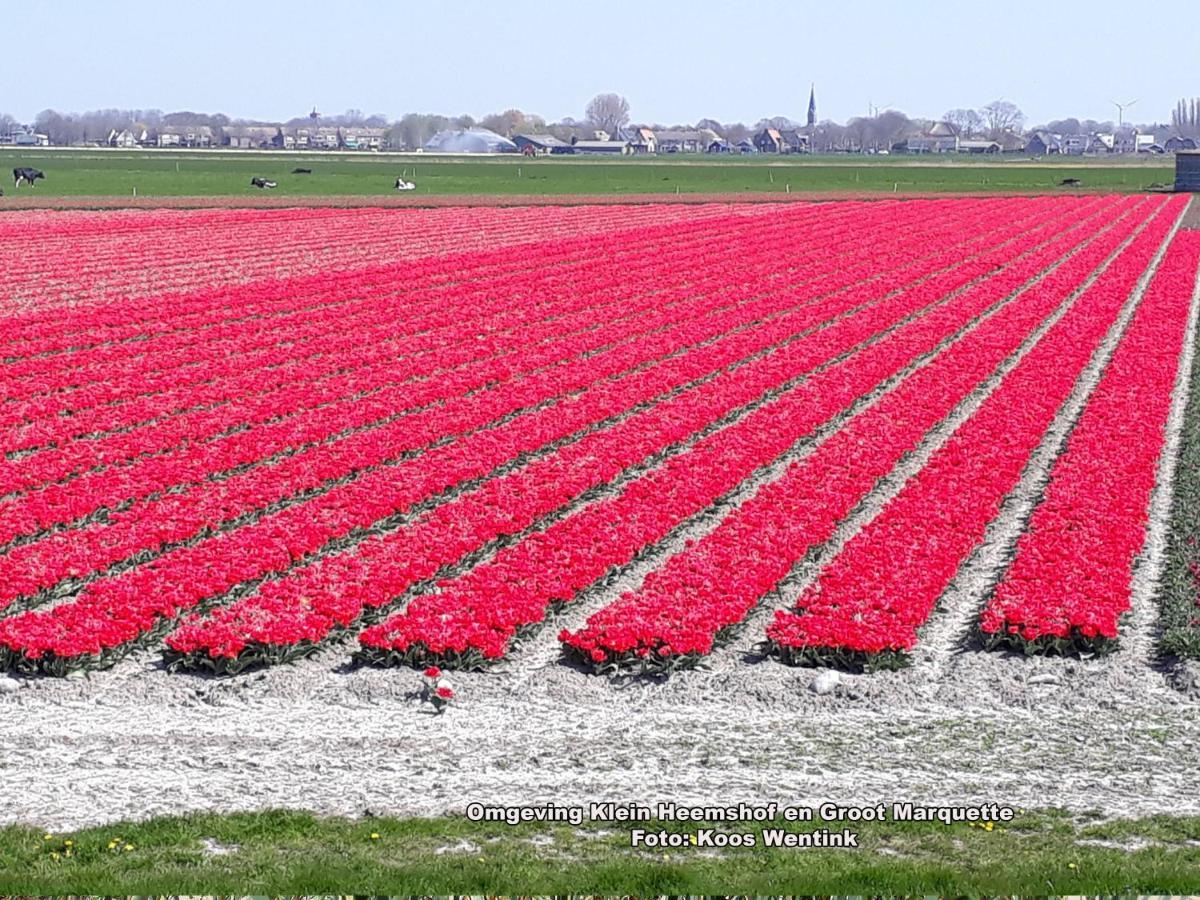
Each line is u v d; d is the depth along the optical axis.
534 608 19.06
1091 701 17.17
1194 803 14.32
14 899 11.62
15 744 15.75
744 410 34.06
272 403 33.16
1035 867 12.45
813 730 16.28
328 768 15.16
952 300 52.66
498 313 49.09
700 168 157.75
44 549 22.06
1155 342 42.75
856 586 20.12
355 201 99.88
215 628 18.03
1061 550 21.72
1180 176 119.88
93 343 41.97
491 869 12.29
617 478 27.53
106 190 108.19
